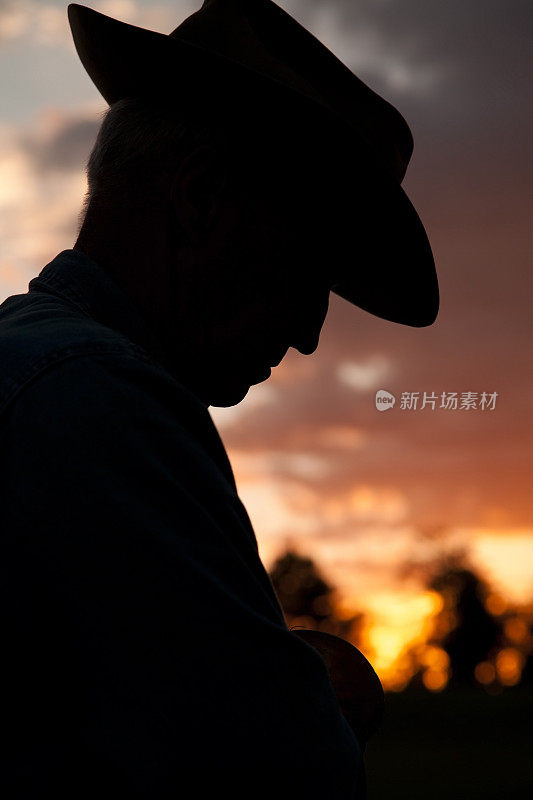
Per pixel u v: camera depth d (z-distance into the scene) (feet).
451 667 194.08
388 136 3.92
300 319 3.58
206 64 3.19
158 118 3.25
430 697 69.82
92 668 2.36
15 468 2.52
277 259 3.36
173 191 3.17
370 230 3.67
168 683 2.34
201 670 2.36
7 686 2.48
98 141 3.44
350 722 3.61
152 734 2.30
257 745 2.35
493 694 72.08
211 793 2.30
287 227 3.37
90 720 2.35
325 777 2.43
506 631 193.06
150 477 2.50
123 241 3.21
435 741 50.85
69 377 2.60
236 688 2.38
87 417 2.53
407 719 58.95
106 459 2.49
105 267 3.22
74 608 2.39
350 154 3.29
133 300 3.19
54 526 2.43
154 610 2.38
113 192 3.26
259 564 2.73
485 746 49.06
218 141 3.21
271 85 3.17
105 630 2.37
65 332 2.77
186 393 2.78
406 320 4.69
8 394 2.61
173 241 3.19
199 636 2.39
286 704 2.43
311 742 2.43
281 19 3.73
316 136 3.25
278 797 2.36
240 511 2.78
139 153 3.24
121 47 3.30
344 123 3.22
